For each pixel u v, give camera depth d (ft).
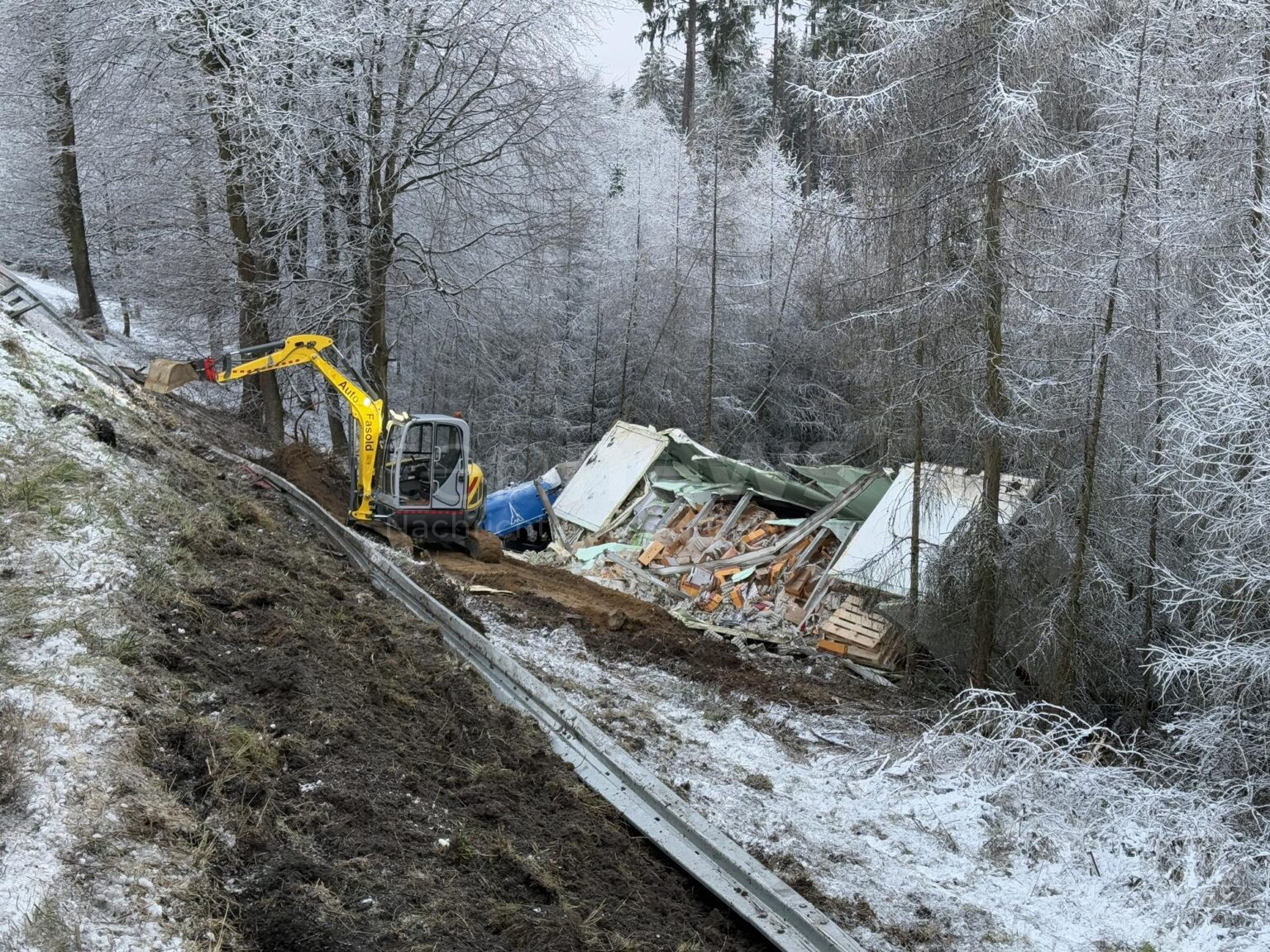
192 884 13.23
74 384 36.27
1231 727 32.63
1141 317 37.70
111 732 15.38
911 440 46.26
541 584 49.42
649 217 102.99
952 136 37.42
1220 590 35.63
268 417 73.97
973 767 32.53
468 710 23.91
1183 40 37.91
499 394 100.07
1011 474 43.70
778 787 30.32
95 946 11.53
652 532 62.85
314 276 73.36
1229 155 39.99
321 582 28.35
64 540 21.63
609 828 21.50
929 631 41.98
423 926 14.74
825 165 48.52
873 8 41.50
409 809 17.94
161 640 19.03
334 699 20.21
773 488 60.75
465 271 81.15
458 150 72.18
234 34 61.16
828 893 24.43
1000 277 37.37
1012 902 25.86
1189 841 28.09
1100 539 40.32
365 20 63.26
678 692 37.06
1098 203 37.70
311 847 15.53
